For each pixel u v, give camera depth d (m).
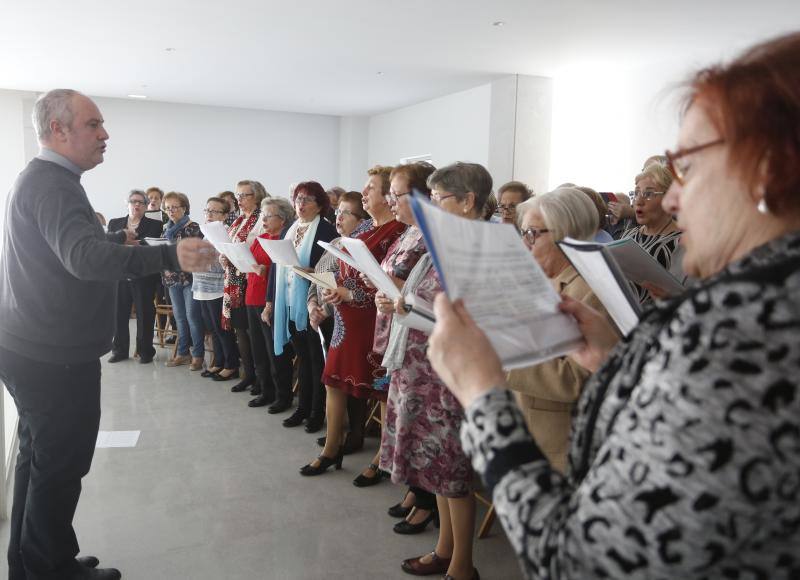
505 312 0.78
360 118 11.23
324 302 3.09
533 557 0.57
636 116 6.51
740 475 0.47
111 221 5.88
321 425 3.62
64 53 6.75
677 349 0.52
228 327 4.40
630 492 0.51
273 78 7.96
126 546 2.33
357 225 3.35
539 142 7.56
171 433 3.52
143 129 10.11
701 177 0.58
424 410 2.01
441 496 2.15
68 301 1.84
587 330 0.87
